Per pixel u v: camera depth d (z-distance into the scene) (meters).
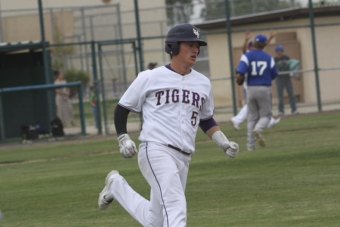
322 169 29.06
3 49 54.84
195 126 16.00
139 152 15.92
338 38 68.62
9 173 36.19
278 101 60.28
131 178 30.42
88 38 87.75
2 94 54.91
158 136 15.68
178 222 15.05
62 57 83.94
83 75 82.44
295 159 32.31
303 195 23.97
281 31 71.69
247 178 28.11
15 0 86.25
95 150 44.38
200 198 24.70
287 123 51.00
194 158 35.84
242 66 35.75
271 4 78.12
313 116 55.94
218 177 28.84
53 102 54.50
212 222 20.70
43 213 24.06
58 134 53.59
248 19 72.38
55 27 73.19
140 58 55.41
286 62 59.28
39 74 58.62
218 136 16.53
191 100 15.81
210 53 74.81
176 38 15.69
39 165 39.03
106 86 67.69
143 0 90.50
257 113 36.84
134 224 21.19
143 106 16.09
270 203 23.03
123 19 92.31
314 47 59.28
